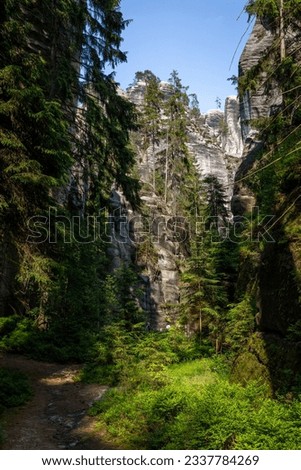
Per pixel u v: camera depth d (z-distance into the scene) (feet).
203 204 165.17
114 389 37.06
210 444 21.99
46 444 26.09
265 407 24.88
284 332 32.24
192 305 70.13
